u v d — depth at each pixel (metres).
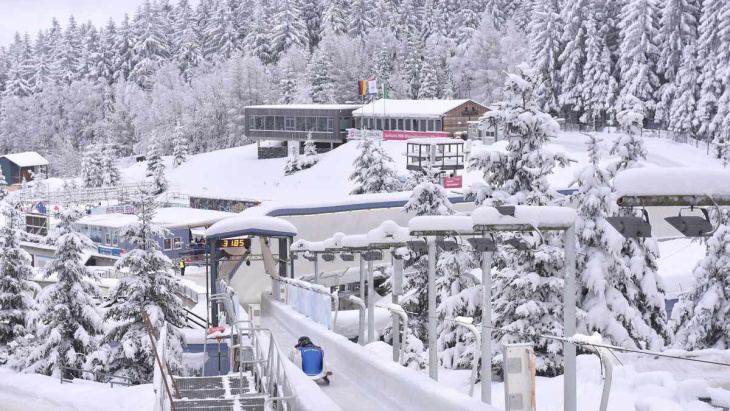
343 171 111.88
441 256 34.03
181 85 198.75
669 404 13.98
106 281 62.91
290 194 111.69
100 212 105.00
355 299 28.25
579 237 28.19
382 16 197.50
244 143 169.00
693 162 97.19
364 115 120.88
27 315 44.03
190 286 51.84
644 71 115.19
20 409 34.16
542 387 20.58
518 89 30.86
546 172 30.91
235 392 21.03
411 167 80.81
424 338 36.38
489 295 16.41
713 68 105.44
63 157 180.25
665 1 118.88
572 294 13.54
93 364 38.53
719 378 15.89
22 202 103.88
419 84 165.38
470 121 109.00
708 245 29.12
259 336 26.28
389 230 24.25
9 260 44.53
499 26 181.88
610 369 11.50
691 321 29.11
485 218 13.48
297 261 48.84
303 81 167.25
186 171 141.25
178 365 35.09
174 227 54.03
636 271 28.36
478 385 27.55
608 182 28.48
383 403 18.84
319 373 21.19
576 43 124.50
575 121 129.62
